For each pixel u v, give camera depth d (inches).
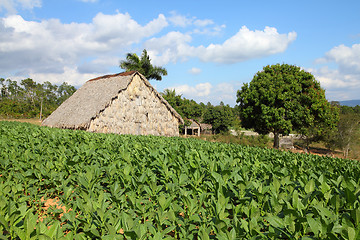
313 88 1170.0
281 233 92.7
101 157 228.4
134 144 312.3
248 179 164.4
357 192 120.7
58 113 1043.9
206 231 95.7
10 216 92.2
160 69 1552.7
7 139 318.3
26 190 172.9
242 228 91.0
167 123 1061.8
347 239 79.8
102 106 842.2
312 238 84.3
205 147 353.7
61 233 87.2
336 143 1225.4
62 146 263.3
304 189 132.1
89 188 145.0
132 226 95.0
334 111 1206.3
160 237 88.0
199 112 2514.8
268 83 1154.7
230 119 2331.4
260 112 1198.3
